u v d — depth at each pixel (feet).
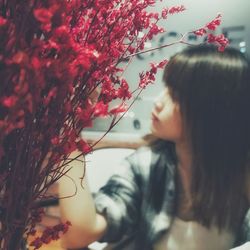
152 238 3.15
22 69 1.28
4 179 1.64
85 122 1.54
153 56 7.34
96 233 3.08
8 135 1.61
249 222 3.03
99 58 1.48
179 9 1.95
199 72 2.97
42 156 1.67
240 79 2.99
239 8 7.58
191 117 3.00
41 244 1.78
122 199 3.23
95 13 1.68
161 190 3.29
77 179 2.96
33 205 1.80
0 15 1.49
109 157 4.65
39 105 1.59
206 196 3.06
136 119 7.28
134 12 1.76
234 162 3.05
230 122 2.99
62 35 1.35
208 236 3.10
